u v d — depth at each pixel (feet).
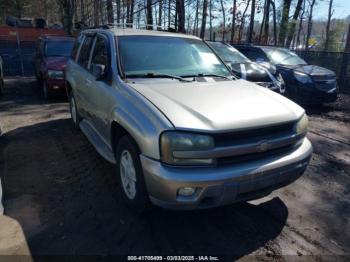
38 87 38.58
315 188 13.60
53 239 9.66
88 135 15.21
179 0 42.42
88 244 9.48
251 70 24.58
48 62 30.01
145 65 12.71
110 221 10.61
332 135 21.66
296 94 28.32
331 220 11.20
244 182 9.02
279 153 10.10
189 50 14.30
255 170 9.16
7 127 21.25
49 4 110.73
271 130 9.80
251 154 9.44
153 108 9.47
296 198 12.65
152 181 8.97
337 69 39.73
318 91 27.76
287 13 64.49
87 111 16.06
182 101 9.92
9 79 45.62
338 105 31.50
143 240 9.73
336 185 13.96
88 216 10.88
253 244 9.73
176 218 10.85
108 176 13.96
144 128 9.21
